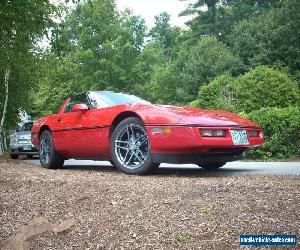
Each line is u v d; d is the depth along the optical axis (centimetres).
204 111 499
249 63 2923
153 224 250
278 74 1762
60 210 294
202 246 219
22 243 248
